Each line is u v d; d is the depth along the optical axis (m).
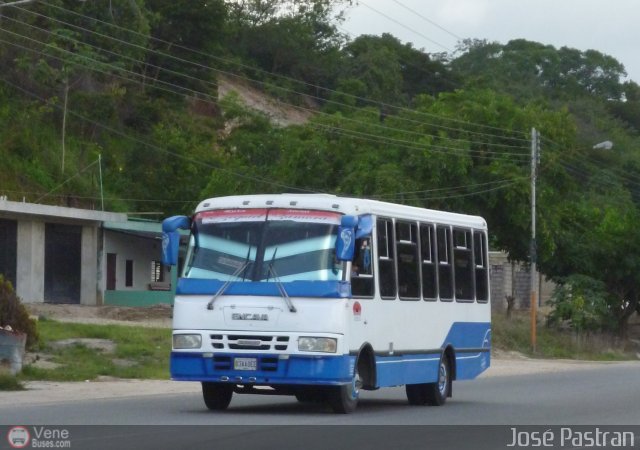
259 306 17.66
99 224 48.62
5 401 19.89
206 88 69.88
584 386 27.84
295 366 17.47
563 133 53.16
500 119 51.41
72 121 58.38
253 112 66.44
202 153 60.81
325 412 18.89
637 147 98.06
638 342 57.53
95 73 59.44
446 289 22.09
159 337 34.00
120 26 60.78
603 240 56.19
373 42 90.19
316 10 88.81
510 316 57.03
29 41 57.03
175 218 18.41
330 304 17.56
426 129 50.09
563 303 53.12
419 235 21.03
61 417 16.98
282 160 51.50
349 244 17.73
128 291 49.88
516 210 49.44
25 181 51.06
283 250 17.98
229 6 84.88
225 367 17.67
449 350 22.23
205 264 18.20
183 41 69.44
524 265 57.38
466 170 49.06
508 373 34.62
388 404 21.86
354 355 18.08
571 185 52.75
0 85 56.03
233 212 18.42
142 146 59.81
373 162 48.62
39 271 45.88
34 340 26.41
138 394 22.56
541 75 118.94
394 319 19.70
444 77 91.62
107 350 30.31
